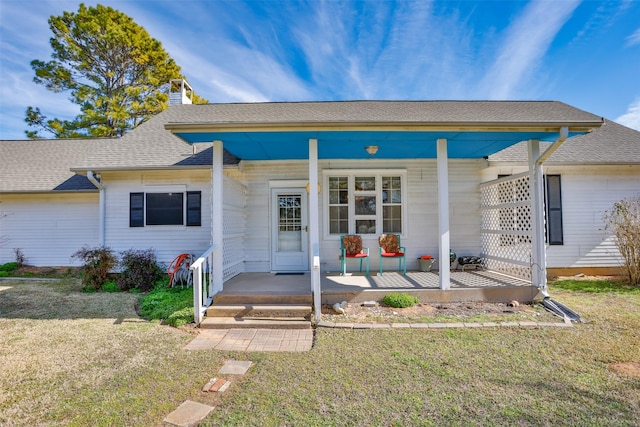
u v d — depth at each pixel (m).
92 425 2.52
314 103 7.90
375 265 7.96
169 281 7.38
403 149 6.86
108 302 6.17
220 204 5.76
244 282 6.51
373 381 3.16
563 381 3.11
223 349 4.01
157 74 21.16
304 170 7.99
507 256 7.03
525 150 8.43
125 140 9.50
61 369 3.47
